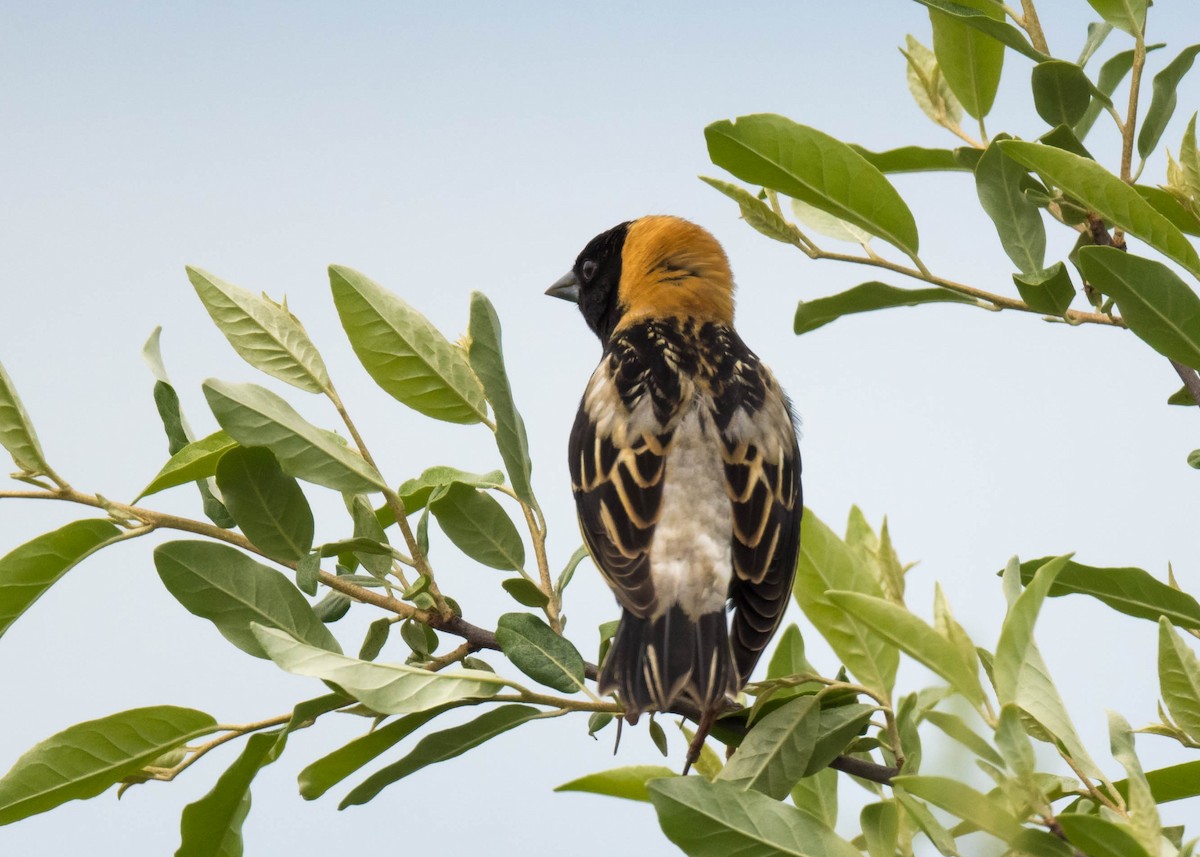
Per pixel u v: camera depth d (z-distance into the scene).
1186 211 8.19
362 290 8.66
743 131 7.91
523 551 8.73
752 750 7.33
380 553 8.01
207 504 8.05
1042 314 8.35
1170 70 8.18
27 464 7.61
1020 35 8.11
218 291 8.24
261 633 7.15
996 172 8.20
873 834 6.41
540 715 7.61
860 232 9.50
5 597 7.56
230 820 7.58
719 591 9.21
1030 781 5.61
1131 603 7.77
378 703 7.09
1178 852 5.61
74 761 7.27
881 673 7.29
